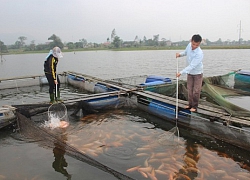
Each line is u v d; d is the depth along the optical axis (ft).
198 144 21.49
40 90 47.47
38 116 25.50
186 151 20.07
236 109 25.71
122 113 29.96
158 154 19.29
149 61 137.49
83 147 20.27
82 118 27.73
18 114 23.30
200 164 18.01
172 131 23.15
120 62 133.18
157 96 29.94
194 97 23.81
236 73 46.93
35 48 309.63
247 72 46.55
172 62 128.47
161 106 27.99
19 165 17.40
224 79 44.73
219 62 117.70
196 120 23.98
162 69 93.04
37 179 15.72
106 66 110.11
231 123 21.35
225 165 17.94
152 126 25.76
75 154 17.61
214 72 79.71
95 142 21.25
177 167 17.47
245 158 19.10
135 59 157.79
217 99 30.40
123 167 17.31
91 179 15.53
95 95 30.89
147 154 19.26
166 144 21.01
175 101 27.63
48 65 29.94
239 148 20.47
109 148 20.24
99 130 24.13
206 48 335.26
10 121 23.77
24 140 21.63
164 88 35.78
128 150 19.92
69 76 52.37
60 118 26.03
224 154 19.69
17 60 163.84
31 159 18.28
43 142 20.22
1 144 20.85
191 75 23.32
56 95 31.22
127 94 32.40
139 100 31.32
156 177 16.20
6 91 46.52
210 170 17.16
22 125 22.61
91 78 46.14
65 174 16.25
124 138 22.24
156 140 21.85
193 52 21.94
